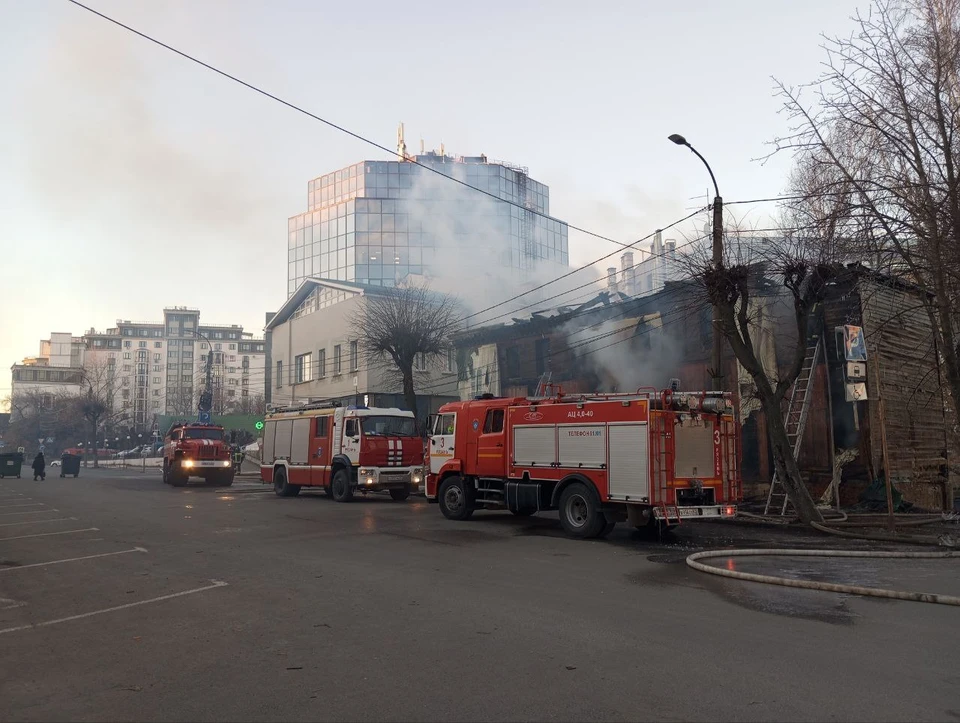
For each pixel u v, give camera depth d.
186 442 29.34
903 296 18.66
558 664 5.43
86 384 96.00
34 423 92.31
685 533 13.81
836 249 13.52
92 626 6.80
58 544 12.49
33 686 5.08
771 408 15.08
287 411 24.38
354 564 10.11
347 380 40.91
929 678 5.07
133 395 126.75
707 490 12.98
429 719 4.37
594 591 8.17
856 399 13.95
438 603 7.57
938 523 15.02
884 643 5.96
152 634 6.46
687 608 7.29
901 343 19.00
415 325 30.67
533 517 16.81
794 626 6.54
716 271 15.08
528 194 77.44
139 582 8.93
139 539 12.95
